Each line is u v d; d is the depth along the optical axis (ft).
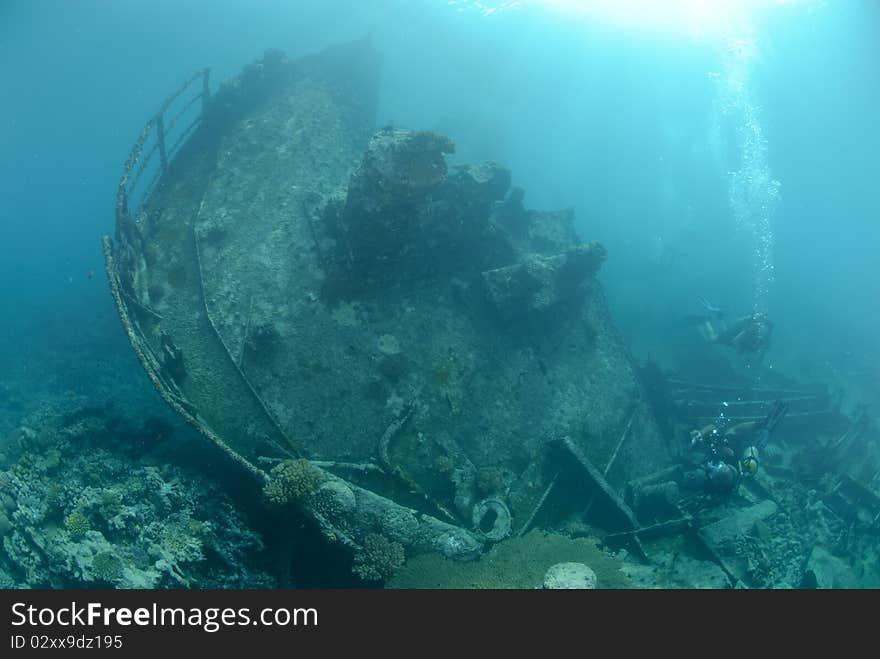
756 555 28.55
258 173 38.22
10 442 39.81
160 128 37.78
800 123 144.56
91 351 58.18
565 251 37.11
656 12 89.61
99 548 23.35
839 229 184.55
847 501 36.60
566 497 30.37
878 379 63.62
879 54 104.53
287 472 24.29
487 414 31.60
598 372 36.73
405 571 23.88
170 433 32.58
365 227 30.83
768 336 43.93
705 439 28.12
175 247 34.37
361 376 30.22
